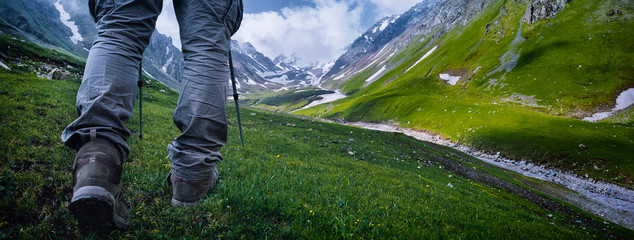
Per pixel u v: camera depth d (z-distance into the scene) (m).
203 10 2.37
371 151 35.00
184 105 2.38
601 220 32.56
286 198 4.26
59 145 4.94
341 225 3.39
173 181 2.79
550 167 66.56
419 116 122.81
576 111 100.25
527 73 129.38
